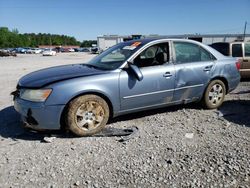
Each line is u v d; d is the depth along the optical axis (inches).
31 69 725.3
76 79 177.3
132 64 193.8
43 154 155.7
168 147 161.9
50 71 201.5
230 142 168.7
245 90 325.1
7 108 254.8
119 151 158.1
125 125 200.5
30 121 174.9
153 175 132.1
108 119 193.6
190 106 247.0
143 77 195.8
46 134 185.2
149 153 154.6
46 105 169.6
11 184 127.0
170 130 189.6
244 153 153.0
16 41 4628.4
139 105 199.5
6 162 147.2
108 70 189.3
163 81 204.2
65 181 128.6
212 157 148.6
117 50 217.5
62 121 177.2
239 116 220.1
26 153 157.5
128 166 140.7
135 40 225.3
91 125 181.5
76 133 177.6
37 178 131.5
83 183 126.6
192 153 154.0
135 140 172.6
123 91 189.8
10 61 1195.3
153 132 185.9
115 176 132.0
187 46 222.5
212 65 229.8
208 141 170.7
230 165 139.6
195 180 127.3
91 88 177.9
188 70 216.2
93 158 150.3
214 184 124.0
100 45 2380.7
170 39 214.7
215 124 201.3
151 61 204.8
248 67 378.0
